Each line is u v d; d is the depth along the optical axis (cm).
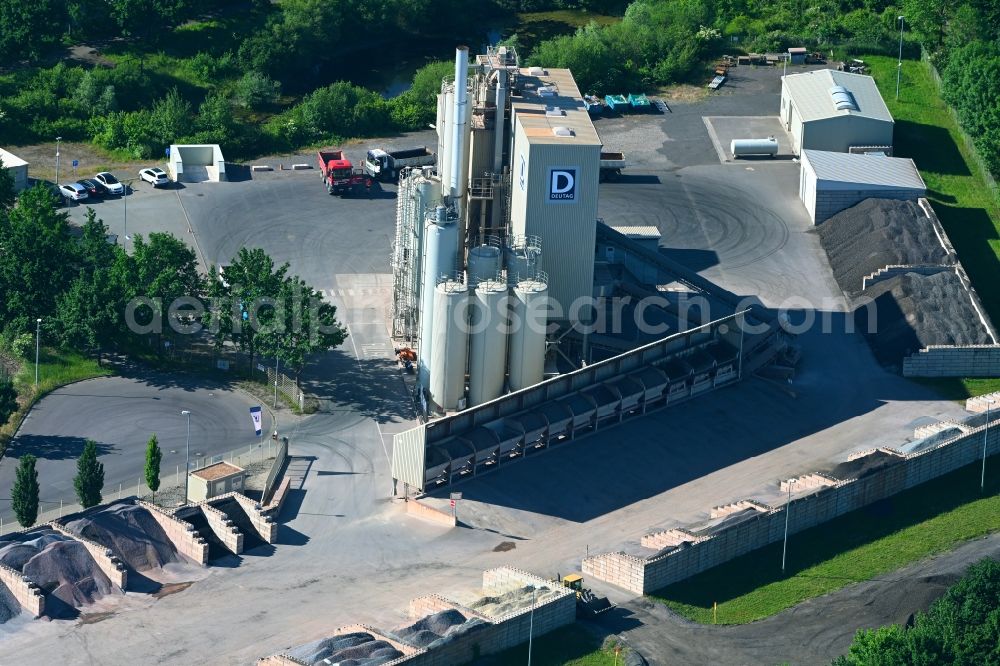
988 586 17138
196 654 17188
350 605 18125
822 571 18925
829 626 17925
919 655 16012
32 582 17850
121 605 18012
